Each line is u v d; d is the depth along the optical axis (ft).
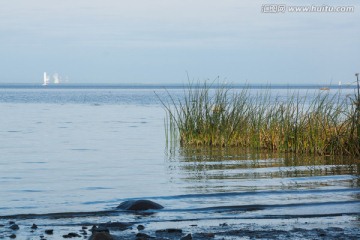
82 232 39.52
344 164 73.51
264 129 91.56
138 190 57.06
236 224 42.63
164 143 104.06
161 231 39.81
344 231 40.34
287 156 81.97
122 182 62.39
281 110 89.40
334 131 82.28
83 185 60.64
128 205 48.06
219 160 79.41
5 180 64.23
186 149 92.63
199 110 98.02
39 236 38.52
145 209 47.50
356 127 79.97
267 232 39.86
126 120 168.86
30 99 364.99
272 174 66.39
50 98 389.19
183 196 53.36
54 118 177.78
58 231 40.14
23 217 44.96
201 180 62.85
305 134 84.89
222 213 46.32
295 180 62.03
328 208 47.96
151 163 78.02
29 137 117.50
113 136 119.34
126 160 81.66
